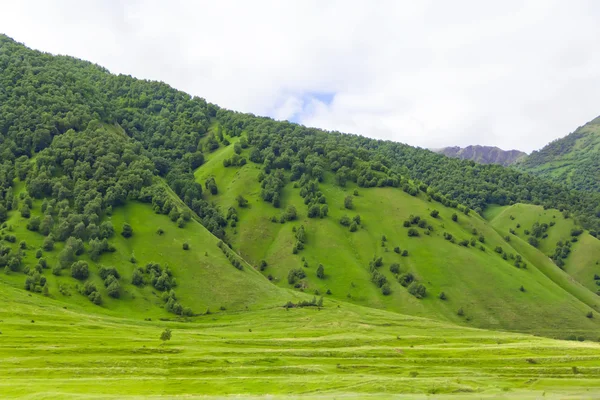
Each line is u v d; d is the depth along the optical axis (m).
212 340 155.62
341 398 102.25
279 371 122.12
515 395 111.75
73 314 174.50
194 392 102.12
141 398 94.62
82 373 110.81
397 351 150.00
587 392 116.00
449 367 136.12
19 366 111.12
